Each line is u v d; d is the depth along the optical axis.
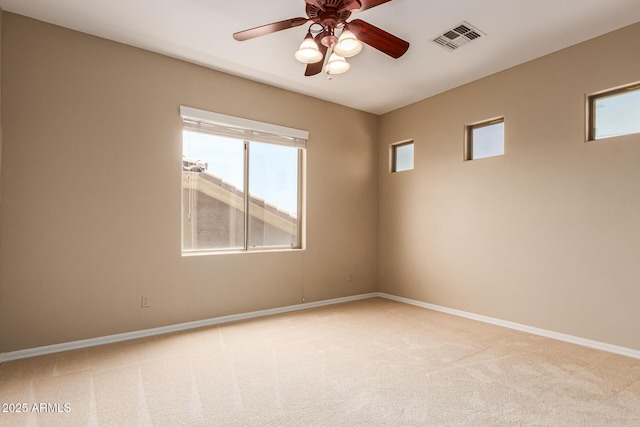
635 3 2.43
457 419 1.83
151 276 3.16
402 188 4.63
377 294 4.94
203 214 3.58
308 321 3.62
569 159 3.04
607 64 2.82
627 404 1.97
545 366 2.49
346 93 4.20
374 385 2.20
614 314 2.77
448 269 4.03
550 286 3.15
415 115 4.48
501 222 3.53
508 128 3.49
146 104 3.15
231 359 2.60
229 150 3.75
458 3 2.45
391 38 2.22
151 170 3.17
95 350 2.77
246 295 3.73
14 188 2.60
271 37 2.93
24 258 2.63
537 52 3.17
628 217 2.71
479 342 3.00
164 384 2.19
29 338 2.64
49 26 2.74
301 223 4.29
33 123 2.67
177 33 2.89
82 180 2.85
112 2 2.47
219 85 3.56
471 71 3.57
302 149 4.27
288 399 2.02
